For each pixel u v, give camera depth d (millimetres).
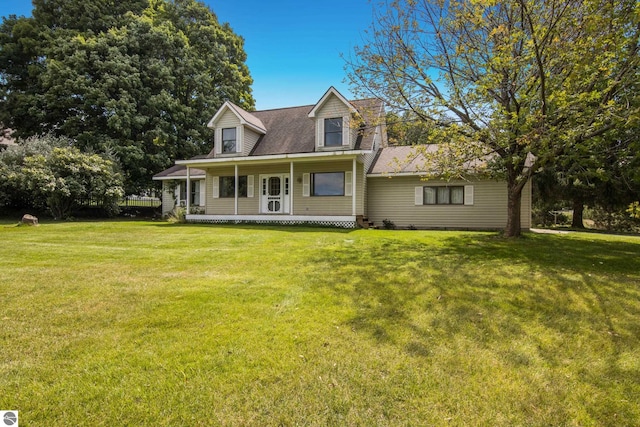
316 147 14633
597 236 10680
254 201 16219
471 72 8859
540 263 6055
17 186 16547
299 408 2092
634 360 2711
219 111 16078
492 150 8883
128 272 5305
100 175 18125
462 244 8359
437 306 3846
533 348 2889
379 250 7434
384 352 2783
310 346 2867
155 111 22281
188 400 2148
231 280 4863
